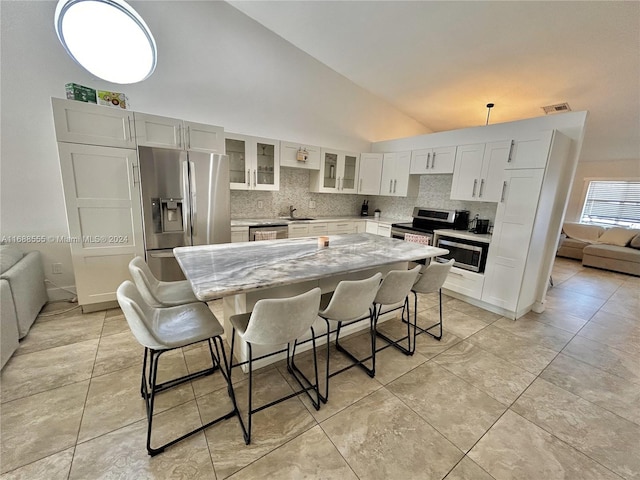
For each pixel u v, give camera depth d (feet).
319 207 16.17
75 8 4.50
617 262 16.39
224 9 10.98
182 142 9.45
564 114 9.32
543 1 7.11
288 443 4.70
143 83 9.89
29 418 4.96
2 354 6.22
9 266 7.43
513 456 4.63
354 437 4.87
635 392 6.26
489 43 8.96
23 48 8.10
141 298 5.10
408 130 17.89
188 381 6.08
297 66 13.23
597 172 18.92
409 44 10.09
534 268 9.69
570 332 8.96
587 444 4.90
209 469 4.22
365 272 7.98
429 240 12.26
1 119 8.17
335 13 9.41
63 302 9.53
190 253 6.59
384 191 15.66
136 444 4.56
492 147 10.57
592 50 8.27
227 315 7.27
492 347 7.95
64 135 7.66
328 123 14.84
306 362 6.98
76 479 3.99
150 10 9.64
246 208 13.62
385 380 6.40
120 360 6.67
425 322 9.37
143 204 8.91
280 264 5.85
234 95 11.84
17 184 8.63
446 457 4.57
